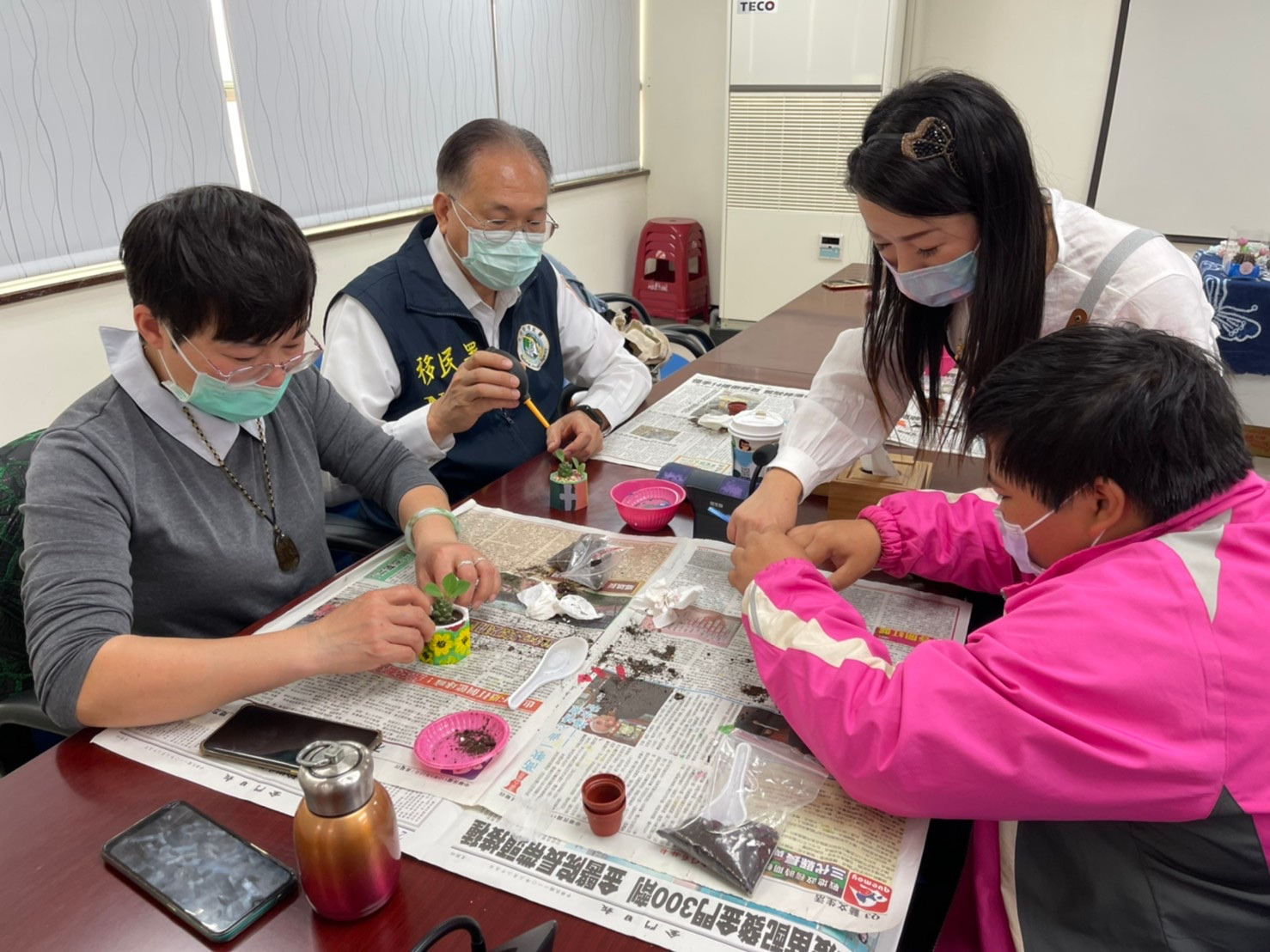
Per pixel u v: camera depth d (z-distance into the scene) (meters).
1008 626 0.71
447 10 3.35
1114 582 0.69
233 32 2.59
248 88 2.68
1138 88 3.75
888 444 1.61
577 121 4.30
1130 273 1.05
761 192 4.43
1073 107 3.92
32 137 2.16
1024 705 0.66
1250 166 3.67
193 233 0.90
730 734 0.86
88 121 2.28
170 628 1.14
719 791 0.78
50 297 2.26
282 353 1.00
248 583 1.16
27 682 1.15
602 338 1.99
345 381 1.66
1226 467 0.70
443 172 1.62
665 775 0.80
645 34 4.69
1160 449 0.69
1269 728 0.64
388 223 3.26
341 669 0.92
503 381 1.48
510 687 0.94
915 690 0.71
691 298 4.90
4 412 2.23
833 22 3.97
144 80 2.39
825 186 4.27
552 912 0.67
